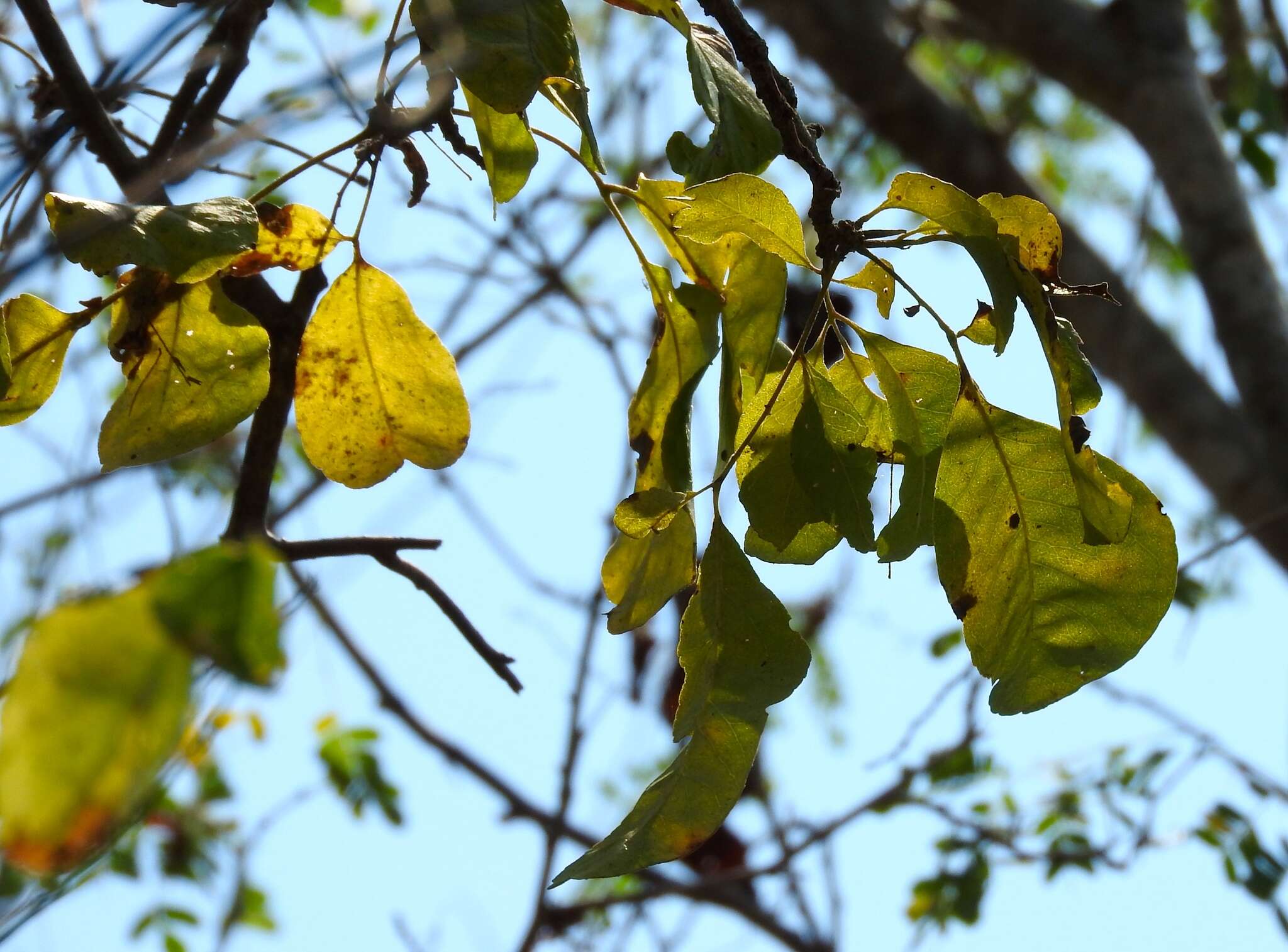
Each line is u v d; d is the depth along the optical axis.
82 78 1.42
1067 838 2.23
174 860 2.23
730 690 1.38
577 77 1.38
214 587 1.11
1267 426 2.30
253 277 1.44
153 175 1.37
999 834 2.25
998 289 1.37
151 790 1.18
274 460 1.42
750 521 1.39
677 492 1.39
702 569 1.39
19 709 1.06
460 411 1.43
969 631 1.40
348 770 2.26
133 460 1.41
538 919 2.04
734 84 1.41
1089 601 1.39
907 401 1.40
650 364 1.40
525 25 1.37
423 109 1.38
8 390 1.38
